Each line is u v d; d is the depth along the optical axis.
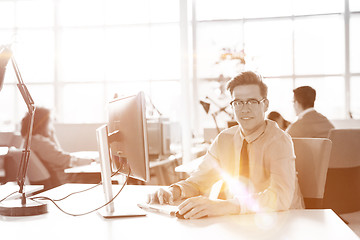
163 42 7.93
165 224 1.28
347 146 3.05
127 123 1.39
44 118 3.44
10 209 1.44
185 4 4.54
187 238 1.11
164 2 7.92
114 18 8.09
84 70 8.17
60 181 3.42
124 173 1.51
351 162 3.06
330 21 7.41
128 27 8.05
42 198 1.63
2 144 4.69
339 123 6.20
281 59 7.53
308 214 1.38
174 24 7.89
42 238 1.14
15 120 7.95
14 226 1.29
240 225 1.24
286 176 1.51
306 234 1.13
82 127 4.87
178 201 1.63
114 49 8.10
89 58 8.16
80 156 3.85
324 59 7.43
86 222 1.33
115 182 2.94
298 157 1.85
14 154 3.11
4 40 1.59
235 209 1.38
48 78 8.20
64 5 8.17
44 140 3.38
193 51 7.53
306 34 7.48
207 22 7.68
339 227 1.20
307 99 3.59
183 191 1.70
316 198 1.79
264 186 1.66
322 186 1.79
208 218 1.34
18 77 1.61
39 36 8.22
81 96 8.20
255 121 1.63
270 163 1.58
